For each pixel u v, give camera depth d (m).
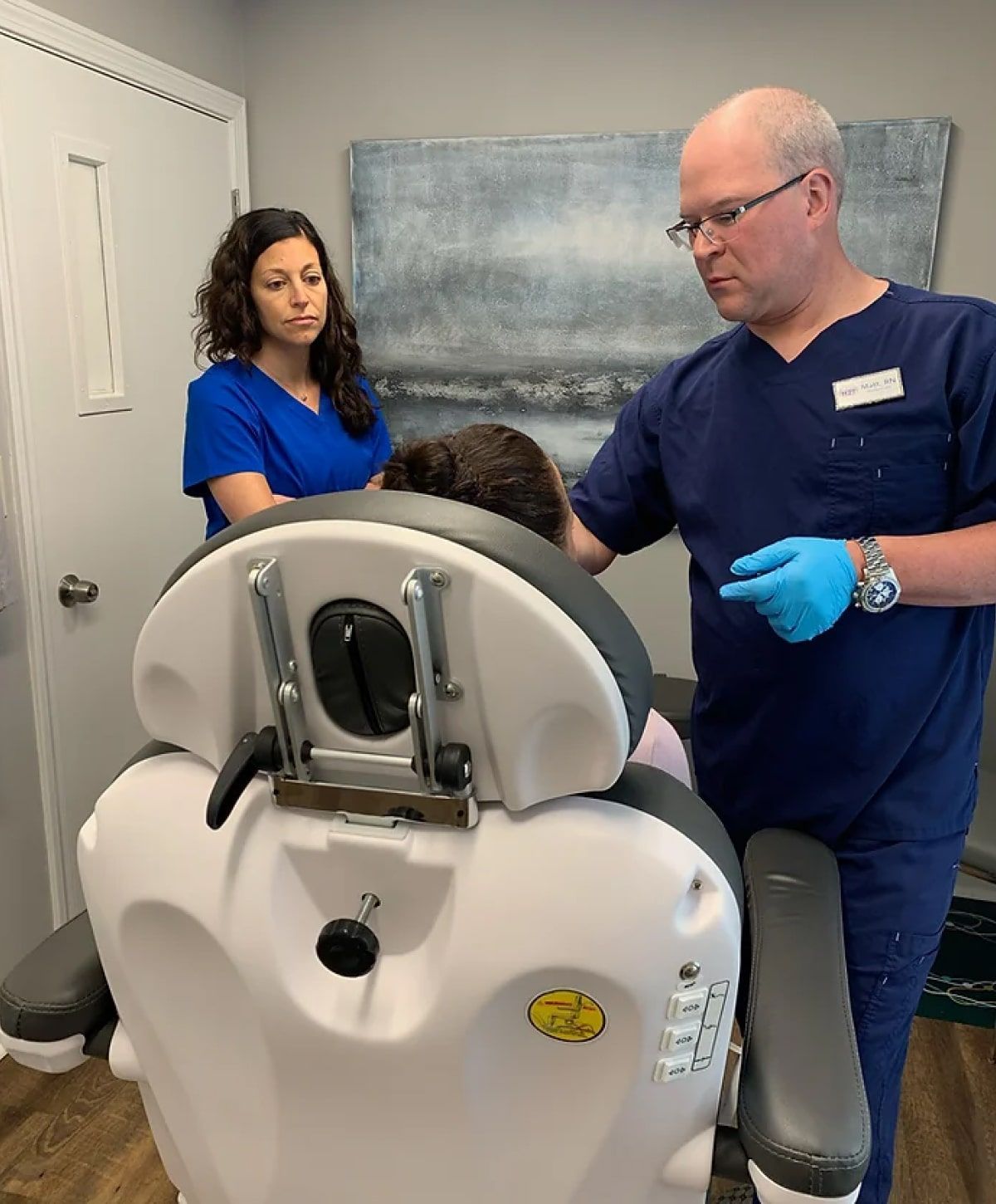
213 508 1.84
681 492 1.30
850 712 1.18
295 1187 0.81
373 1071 0.73
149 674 0.71
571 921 0.66
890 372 1.13
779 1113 0.68
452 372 2.58
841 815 1.22
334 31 2.49
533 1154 0.75
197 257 2.41
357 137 2.54
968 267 2.29
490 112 2.46
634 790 0.71
